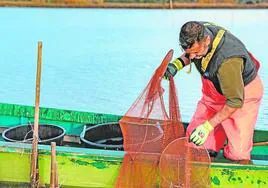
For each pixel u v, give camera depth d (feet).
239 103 18.51
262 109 32.45
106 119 25.57
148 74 37.37
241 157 21.02
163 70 20.15
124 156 20.62
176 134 20.77
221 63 18.53
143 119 20.48
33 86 35.76
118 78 36.40
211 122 18.86
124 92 34.63
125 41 43.45
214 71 18.93
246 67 19.33
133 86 35.60
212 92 20.77
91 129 24.70
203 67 19.33
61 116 25.64
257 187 20.48
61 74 36.91
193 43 18.45
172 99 20.74
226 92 18.57
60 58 39.83
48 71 37.78
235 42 18.83
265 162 21.04
